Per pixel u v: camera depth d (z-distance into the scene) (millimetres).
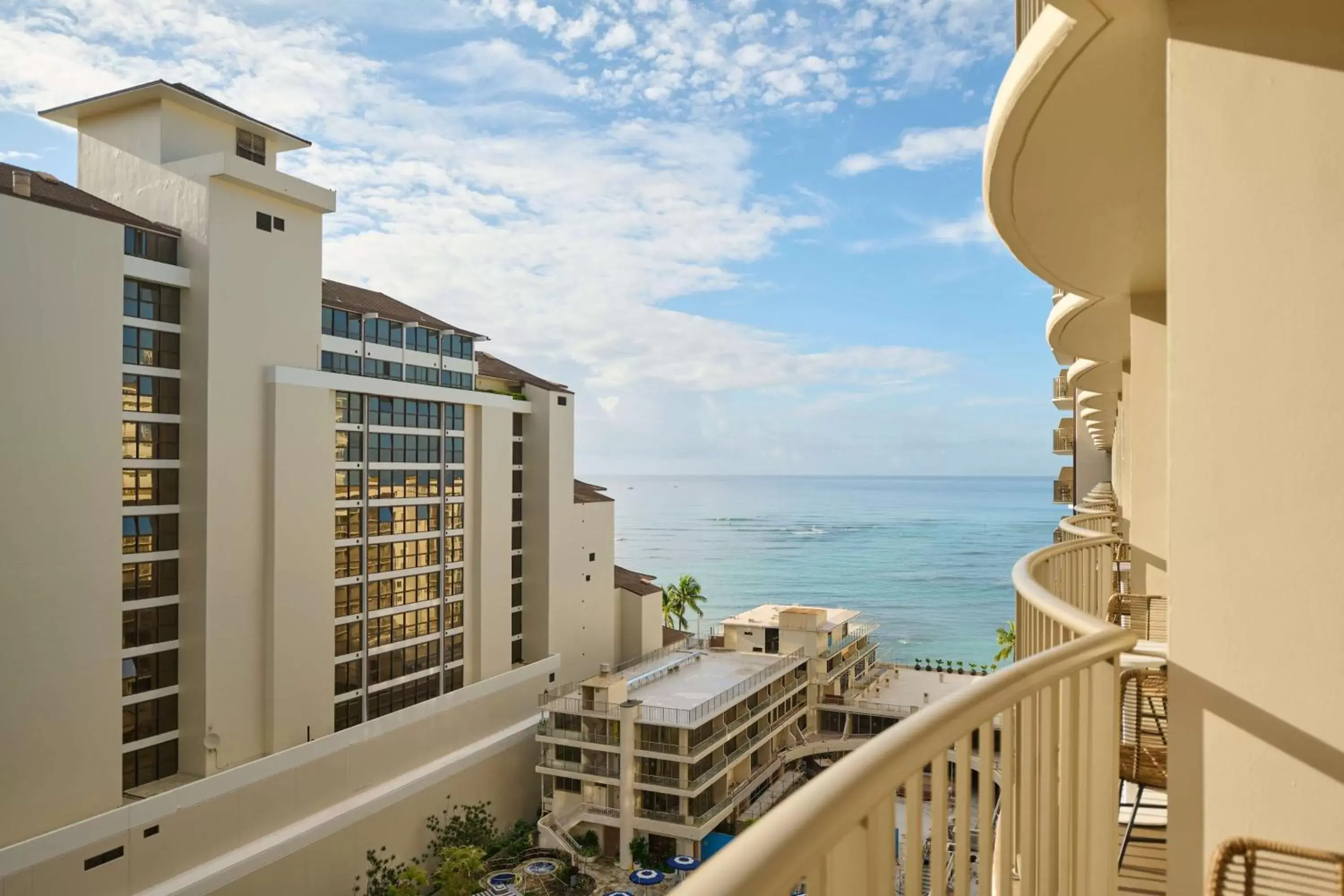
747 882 1012
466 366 43594
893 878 1487
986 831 2000
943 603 146125
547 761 38406
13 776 23234
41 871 22953
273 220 31984
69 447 24750
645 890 33844
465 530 41312
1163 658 3803
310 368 33438
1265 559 2945
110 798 25438
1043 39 3840
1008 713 2471
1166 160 5094
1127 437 14891
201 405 29422
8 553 23266
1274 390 2939
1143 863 4477
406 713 34688
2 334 23250
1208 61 3150
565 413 48594
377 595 36500
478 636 41438
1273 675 2912
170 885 25469
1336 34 2859
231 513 30078
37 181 28141
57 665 24297
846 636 59375
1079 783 2775
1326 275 2826
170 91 31641
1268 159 2979
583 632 50031
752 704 44656
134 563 28094
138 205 30891
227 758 29656
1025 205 6031
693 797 36188
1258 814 2934
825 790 1278
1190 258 3174
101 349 25641
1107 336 12625
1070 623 3346
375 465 36531
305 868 29031
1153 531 9367
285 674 31422
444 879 31438
